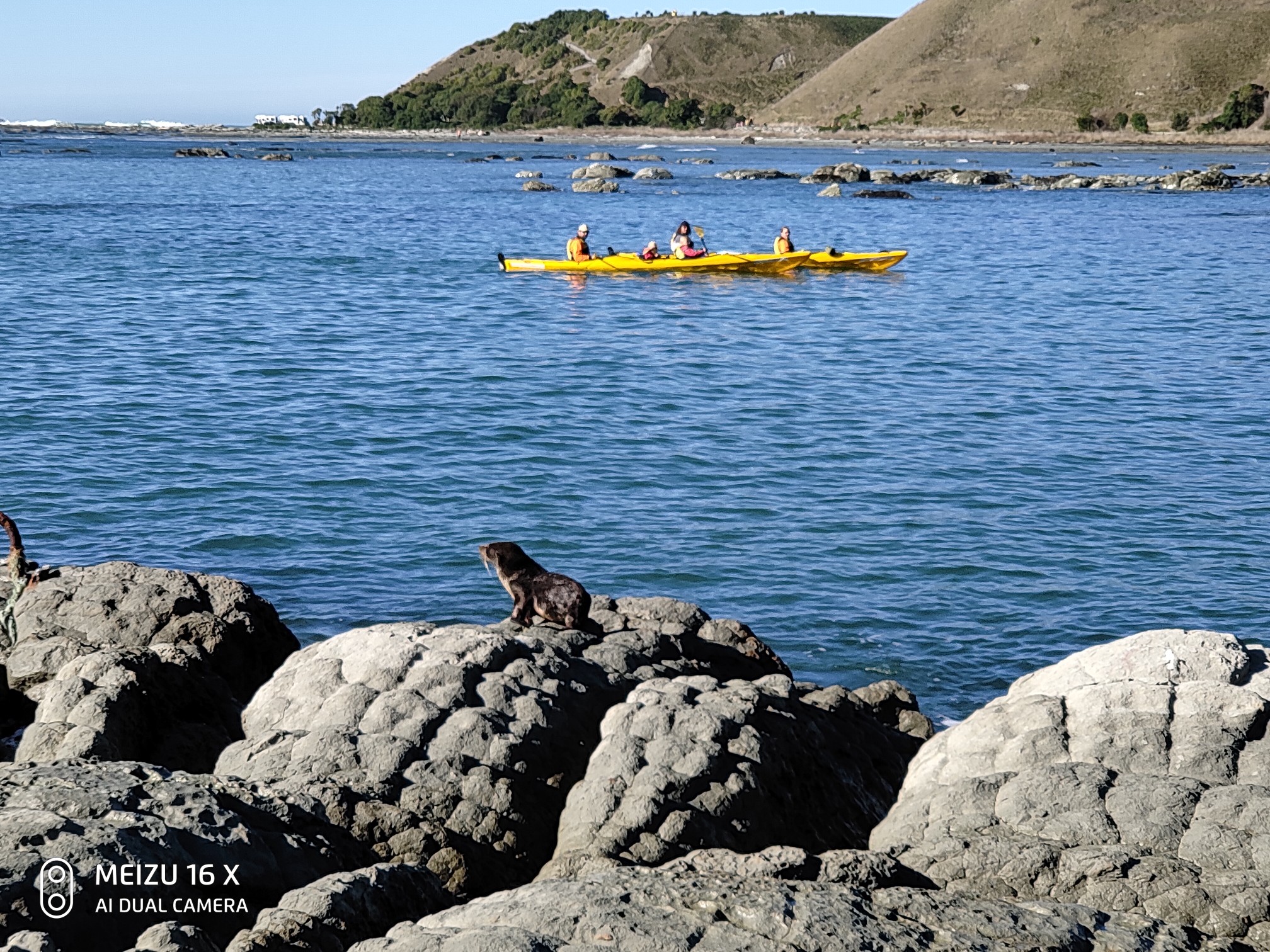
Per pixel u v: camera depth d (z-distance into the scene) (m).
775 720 7.69
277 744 7.03
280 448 17.11
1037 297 32.91
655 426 18.77
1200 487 16.02
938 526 14.46
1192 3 181.00
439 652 7.75
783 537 14.02
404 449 17.27
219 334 25.58
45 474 15.61
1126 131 164.00
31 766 6.00
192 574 9.73
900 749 8.75
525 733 7.15
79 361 22.42
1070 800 6.51
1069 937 4.86
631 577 12.80
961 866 6.13
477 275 35.91
